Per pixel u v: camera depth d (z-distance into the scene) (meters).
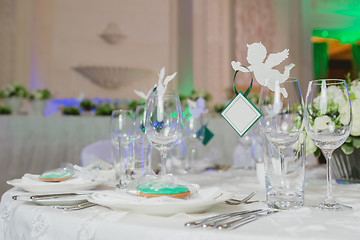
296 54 7.63
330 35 8.39
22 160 3.08
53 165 3.16
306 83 7.59
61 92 6.63
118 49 7.00
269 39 7.62
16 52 6.41
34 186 0.91
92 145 2.19
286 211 0.70
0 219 0.85
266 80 0.75
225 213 0.70
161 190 0.73
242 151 2.21
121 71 6.86
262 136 0.75
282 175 0.73
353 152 1.06
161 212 0.66
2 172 3.00
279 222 0.61
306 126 0.77
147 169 0.97
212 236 0.54
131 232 0.59
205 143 1.60
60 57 6.68
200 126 1.57
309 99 0.77
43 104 3.65
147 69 7.09
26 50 6.48
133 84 6.97
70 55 6.74
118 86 6.89
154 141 0.86
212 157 2.26
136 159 0.96
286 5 7.74
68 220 0.66
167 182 0.77
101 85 6.83
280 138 0.72
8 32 6.38
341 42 8.70
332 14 7.81
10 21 6.41
